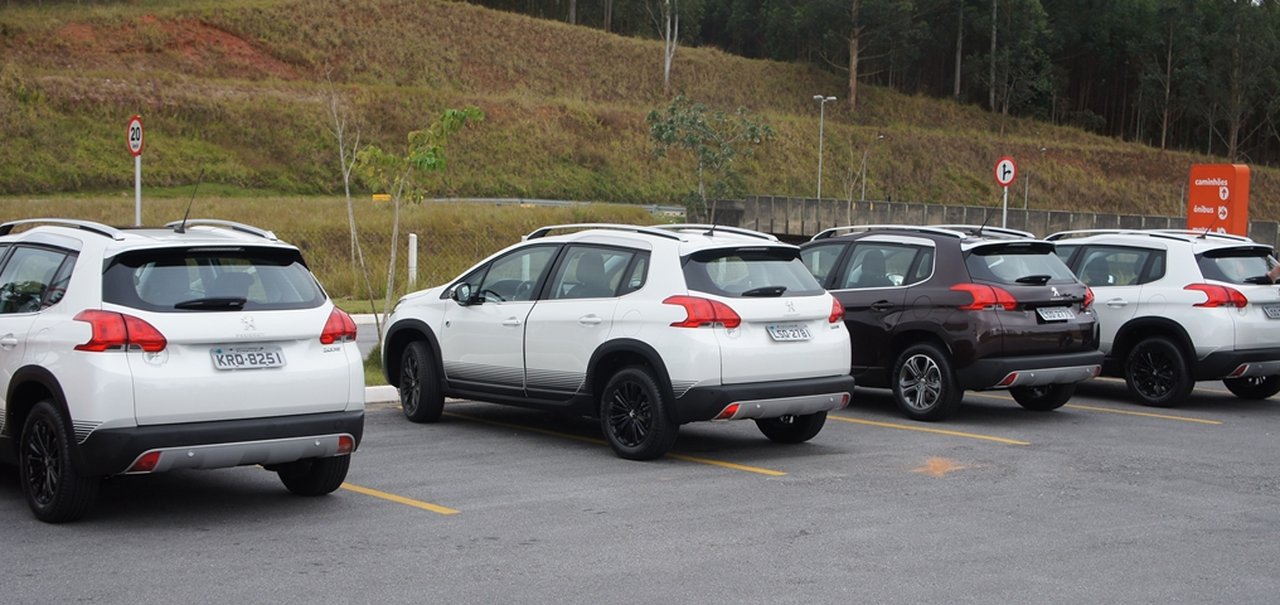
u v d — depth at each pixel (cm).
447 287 1109
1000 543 693
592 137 7231
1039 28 10775
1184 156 9844
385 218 3819
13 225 858
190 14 7412
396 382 1162
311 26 7838
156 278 708
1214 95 10425
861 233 1262
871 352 1203
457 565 635
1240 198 1978
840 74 10319
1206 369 1254
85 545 668
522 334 1016
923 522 745
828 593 587
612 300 953
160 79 6256
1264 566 650
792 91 9675
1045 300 1149
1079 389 1458
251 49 7350
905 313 1173
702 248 927
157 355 689
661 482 862
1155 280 1305
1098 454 997
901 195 8156
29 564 628
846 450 1005
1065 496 829
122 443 672
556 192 6531
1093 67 11856
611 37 9456
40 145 5197
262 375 714
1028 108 10931
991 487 857
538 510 769
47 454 711
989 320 1121
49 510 708
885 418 1191
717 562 645
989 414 1228
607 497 811
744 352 906
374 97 6756
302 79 7281
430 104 6881
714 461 948
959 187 8444
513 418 1159
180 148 5625
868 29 9956
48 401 711
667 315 910
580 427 1109
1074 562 652
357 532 707
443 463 928
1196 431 1129
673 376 903
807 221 4469
